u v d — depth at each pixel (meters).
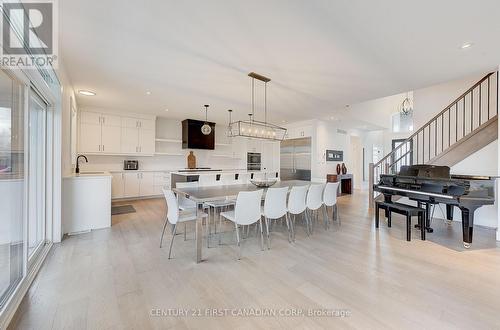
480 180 3.06
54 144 2.91
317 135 6.98
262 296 1.83
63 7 1.86
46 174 2.86
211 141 7.20
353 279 2.10
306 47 2.52
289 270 2.27
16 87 1.90
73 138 4.39
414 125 5.38
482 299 1.79
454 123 4.72
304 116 6.45
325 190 3.69
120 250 2.72
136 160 6.41
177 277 2.11
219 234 3.27
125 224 3.80
